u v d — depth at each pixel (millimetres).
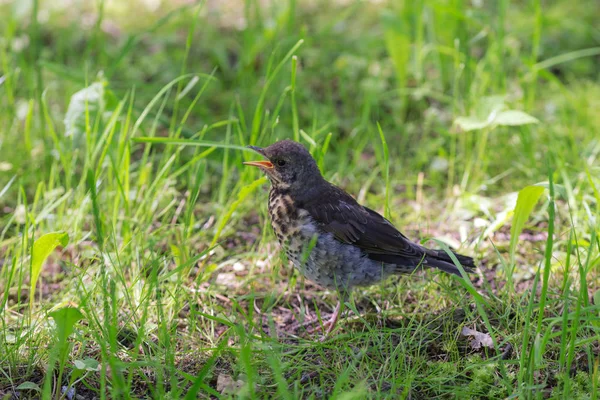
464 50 14953
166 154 11594
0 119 13469
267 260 10539
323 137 13656
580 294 7250
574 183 11914
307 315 9602
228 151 12383
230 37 17297
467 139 13031
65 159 11094
